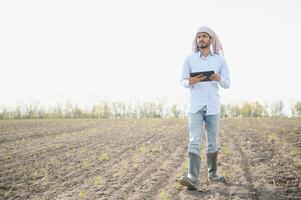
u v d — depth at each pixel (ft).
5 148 33.76
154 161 27.14
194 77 19.71
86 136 42.52
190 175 19.51
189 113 20.18
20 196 19.25
